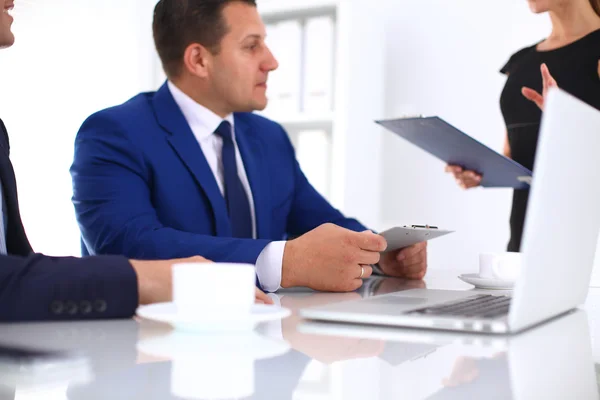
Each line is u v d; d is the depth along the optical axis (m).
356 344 0.64
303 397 0.44
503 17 2.67
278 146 2.03
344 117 2.68
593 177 0.78
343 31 2.69
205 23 1.81
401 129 1.85
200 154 1.69
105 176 1.54
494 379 0.50
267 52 1.90
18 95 3.29
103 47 3.26
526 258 0.65
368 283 1.35
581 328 0.79
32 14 3.30
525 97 2.59
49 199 3.31
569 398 0.46
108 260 0.80
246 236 1.80
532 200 0.64
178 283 0.67
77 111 3.29
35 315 0.75
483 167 1.99
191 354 0.57
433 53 2.84
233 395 0.44
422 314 0.75
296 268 1.18
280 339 0.66
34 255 0.78
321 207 2.02
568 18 2.47
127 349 0.59
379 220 2.96
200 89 1.88
